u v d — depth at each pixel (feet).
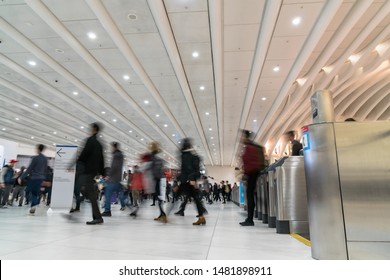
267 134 59.06
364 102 45.24
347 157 6.04
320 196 6.07
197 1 18.92
